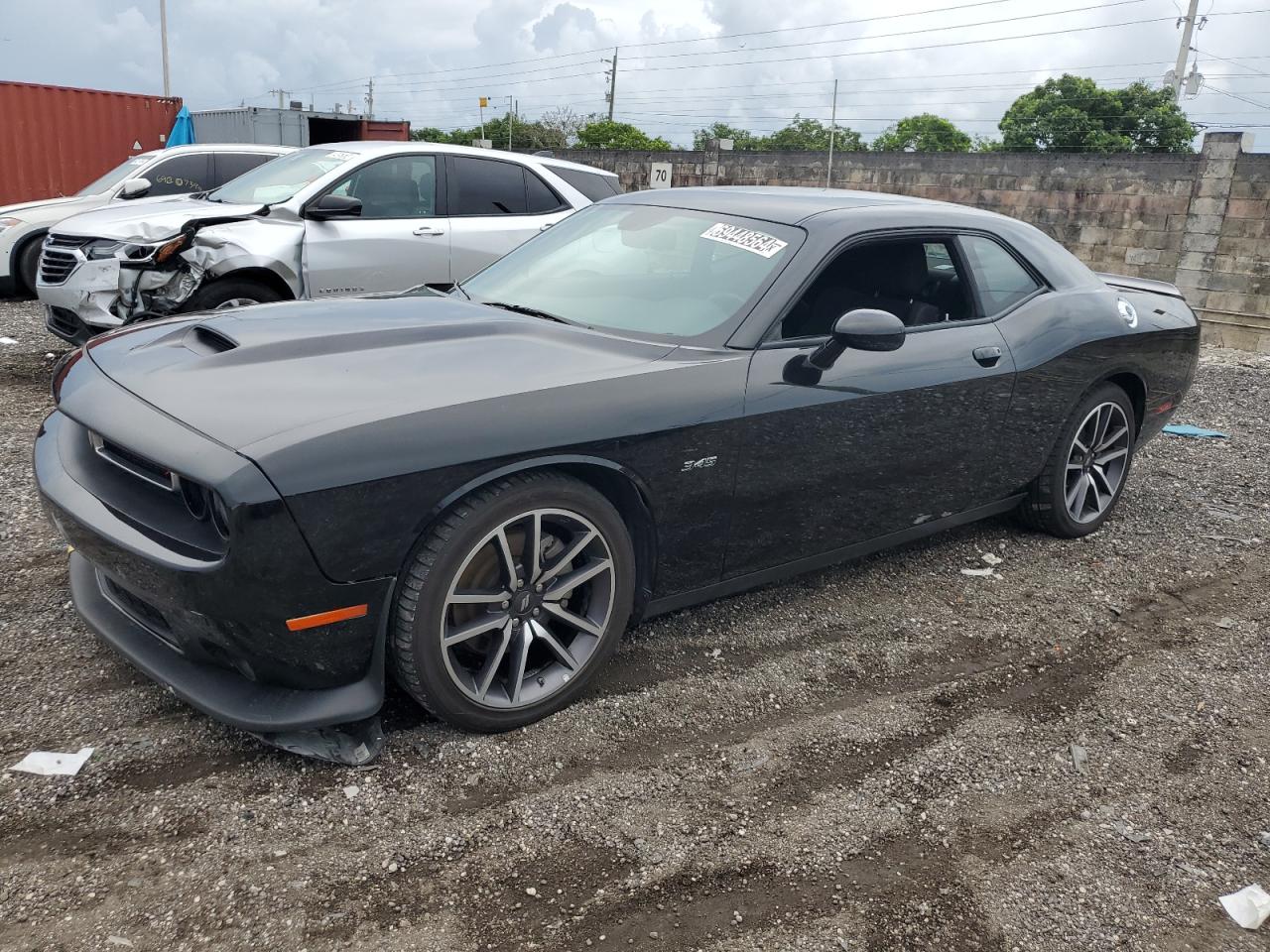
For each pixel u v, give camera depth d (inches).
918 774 110.0
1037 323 160.7
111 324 254.4
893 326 123.0
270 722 96.8
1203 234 710.5
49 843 89.5
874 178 905.5
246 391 101.0
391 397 100.9
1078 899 92.4
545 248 155.9
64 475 108.9
